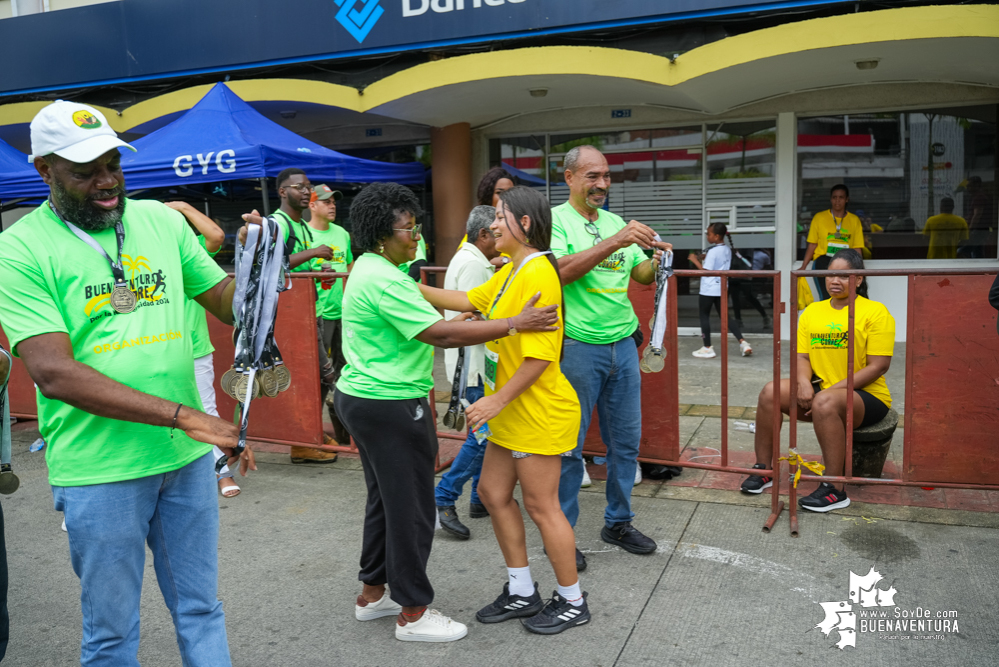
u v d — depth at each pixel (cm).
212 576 237
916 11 611
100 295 208
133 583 222
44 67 934
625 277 357
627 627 305
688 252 919
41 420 215
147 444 214
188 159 620
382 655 293
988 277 368
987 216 812
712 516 408
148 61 895
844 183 853
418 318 270
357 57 828
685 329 938
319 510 436
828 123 848
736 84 757
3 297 197
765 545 371
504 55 726
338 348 551
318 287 531
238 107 696
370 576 311
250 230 223
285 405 511
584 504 431
